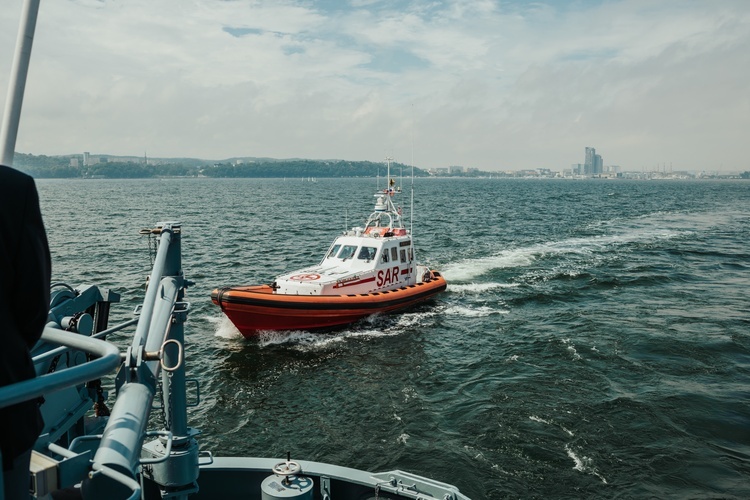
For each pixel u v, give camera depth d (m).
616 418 12.01
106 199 94.56
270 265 30.56
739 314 20.09
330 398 13.52
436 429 11.83
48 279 1.63
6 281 1.50
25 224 1.53
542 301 22.36
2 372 1.49
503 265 30.33
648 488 9.57
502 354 16.20
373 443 11.38
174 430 4.18
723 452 10.67
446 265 30.42
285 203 84.38
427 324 19.22
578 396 13.15
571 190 148.88
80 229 46.44
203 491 5.56
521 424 11.84
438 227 49.50
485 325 19.08
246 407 13.07
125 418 2.07
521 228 49.16
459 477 10.04
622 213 67.31
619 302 22.12
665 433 11.36
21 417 1.53
